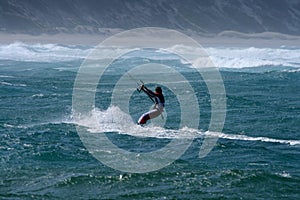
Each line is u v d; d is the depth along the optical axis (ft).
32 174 176.14
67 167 183.62
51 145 207.41
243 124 253.65
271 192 163.73
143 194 160.04
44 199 155.63
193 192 162.20
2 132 225.97
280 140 227.20
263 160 197.16
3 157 192.75
